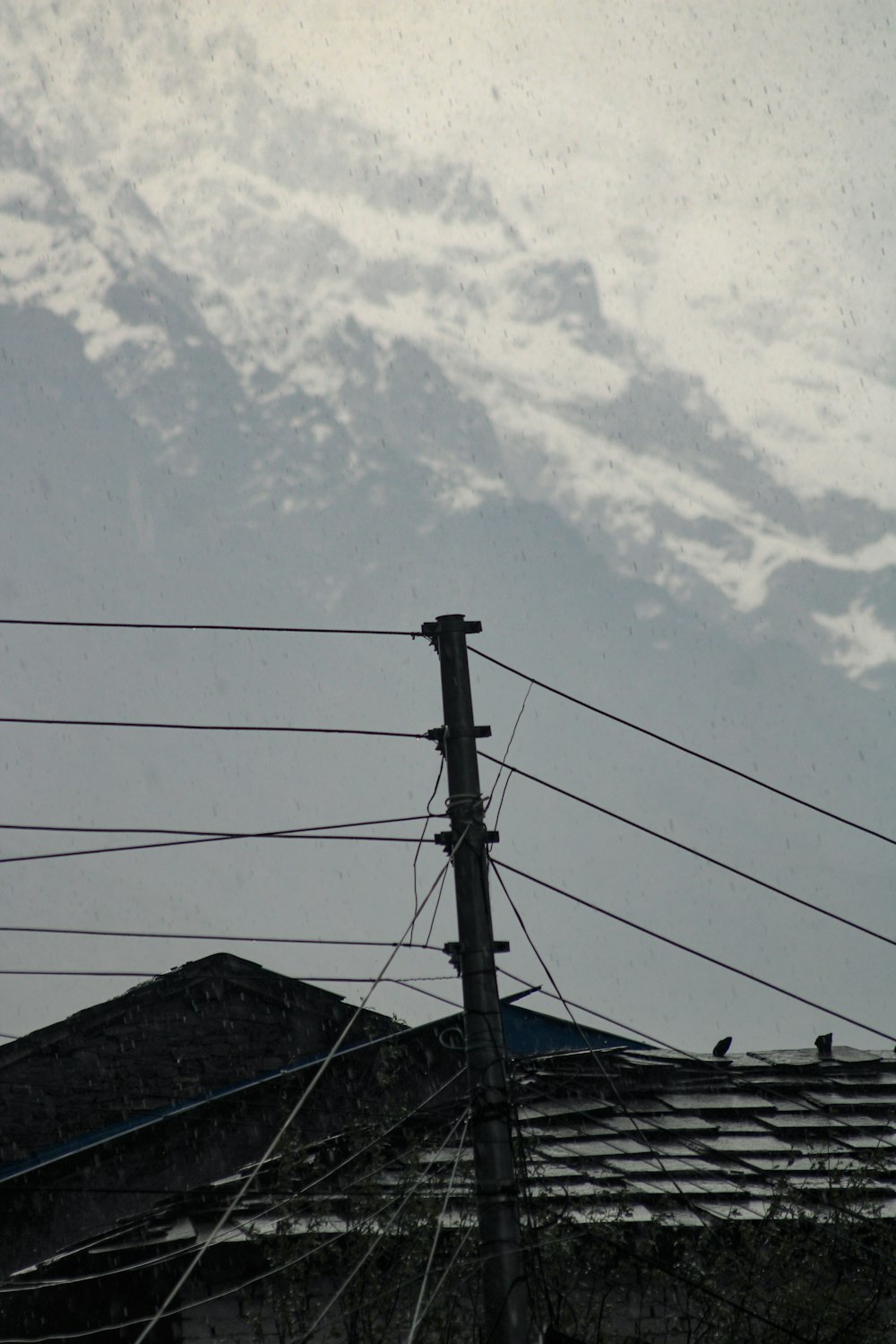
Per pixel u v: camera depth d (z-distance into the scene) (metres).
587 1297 49.12
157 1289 50.00
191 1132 70.69
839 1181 53.16
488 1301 34.81
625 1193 52.56
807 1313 48.38
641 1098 64.62
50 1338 51.69
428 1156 53.69
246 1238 49.22
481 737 40.41
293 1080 71.31
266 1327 48.19
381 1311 47.19
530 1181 51.22
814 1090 67.44
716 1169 56.69
